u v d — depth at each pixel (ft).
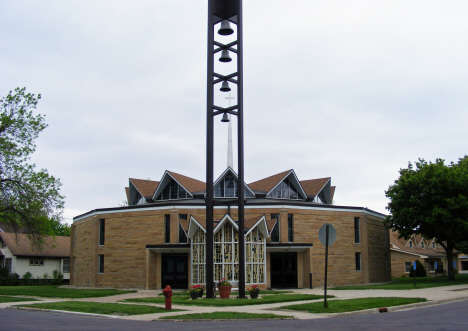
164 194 151.23
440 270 229.04
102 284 134.21
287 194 152.76
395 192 141.90
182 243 125.18
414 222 137.80
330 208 135.54
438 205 131.64
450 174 131.44
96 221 139.03
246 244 106.93
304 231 130.00
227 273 103.76
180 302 71.00
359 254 140.36
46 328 42.34
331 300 69.87
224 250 104.58
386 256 159.33
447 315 54.13
